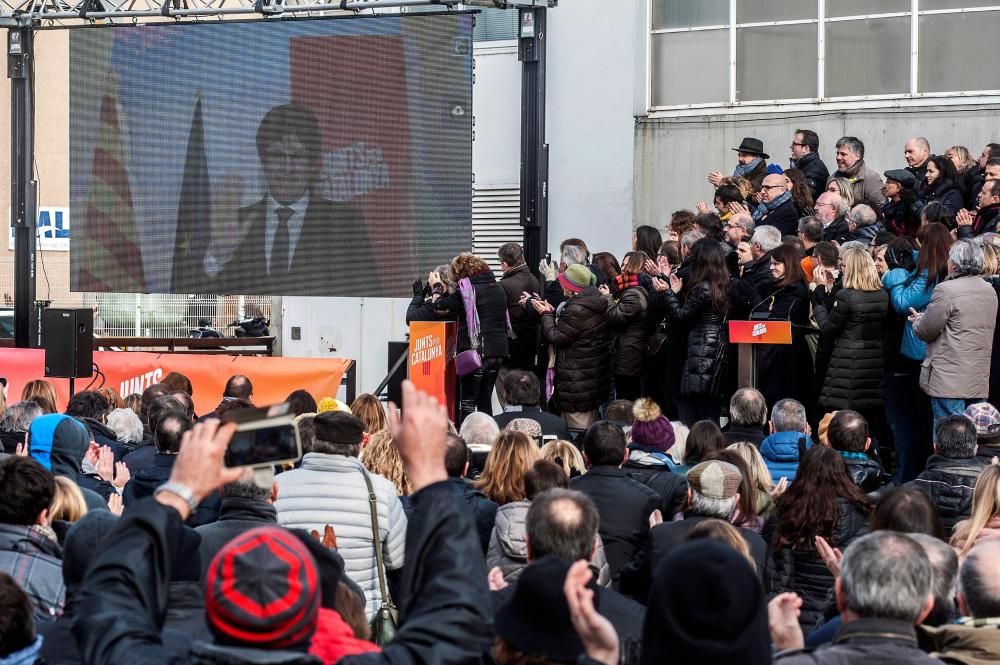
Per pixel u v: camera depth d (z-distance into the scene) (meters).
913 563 3.05
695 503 5.13
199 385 12.52
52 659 3.51
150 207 12.68
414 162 11.96
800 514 5.29
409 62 11.89
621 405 7.93
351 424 5.23
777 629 3.56
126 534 2.71
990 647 3.43
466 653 2.62
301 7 12.19
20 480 4.23
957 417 6.09
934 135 12.48
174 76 12.52
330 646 2.95
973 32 12.38
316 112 12.20
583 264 10.58
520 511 4.95
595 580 3.80
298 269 12.34
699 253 9.40
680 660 2.45
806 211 10.80
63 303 25.64
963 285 8.28
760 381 9.36
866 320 8.77
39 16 12.69
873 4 12.75
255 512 4.45
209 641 3.55
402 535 5.25
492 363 10.80
